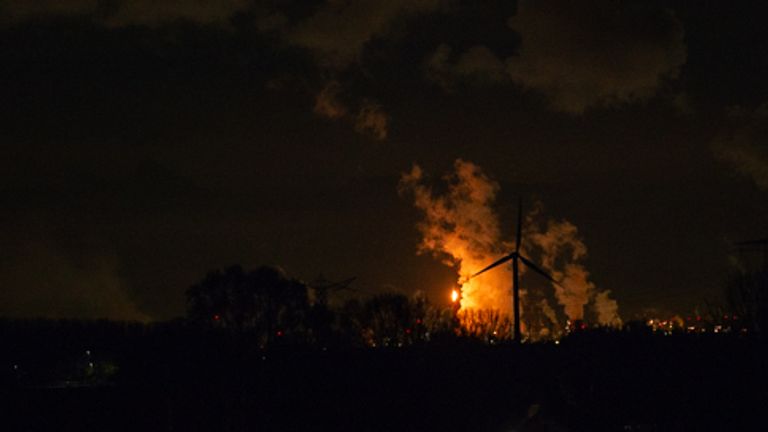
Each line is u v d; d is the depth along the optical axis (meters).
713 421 29.83
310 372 38.16
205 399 35.56
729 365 30.22
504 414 36.53
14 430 31.97
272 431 35.34
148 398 34.25
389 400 37.78
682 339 31.94
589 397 34.69
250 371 37.62
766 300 31.97
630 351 33.44
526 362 39.03
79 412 33.06
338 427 36.06
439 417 37.06
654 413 32.00
